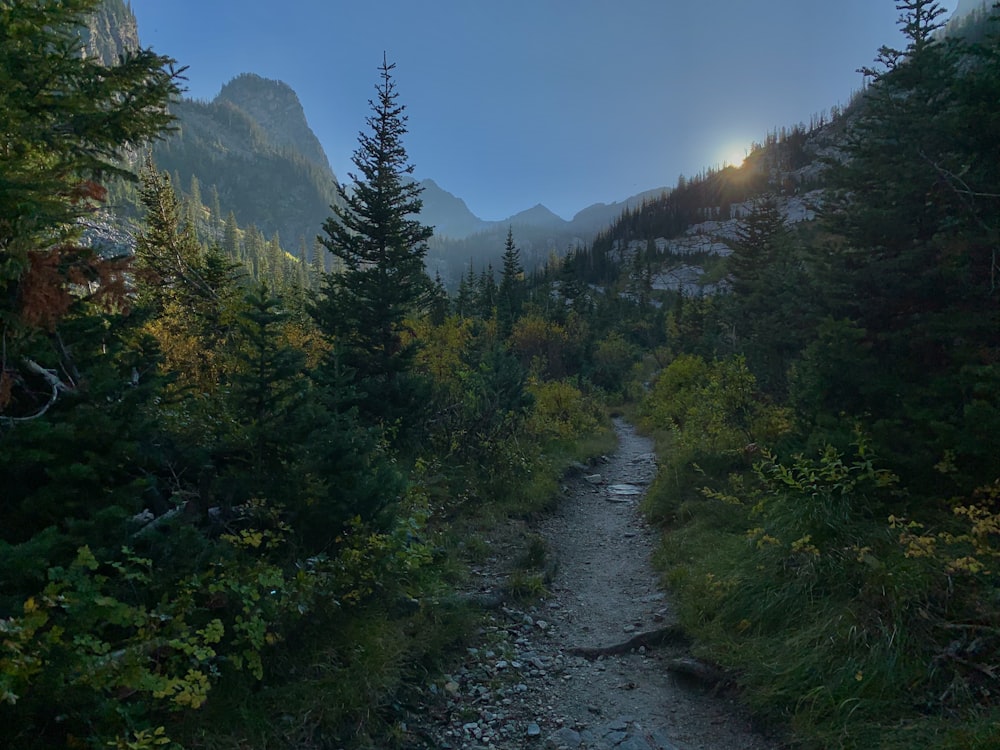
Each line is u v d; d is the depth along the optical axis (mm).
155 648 2936
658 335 52625
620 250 147375
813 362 6934
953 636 3859
